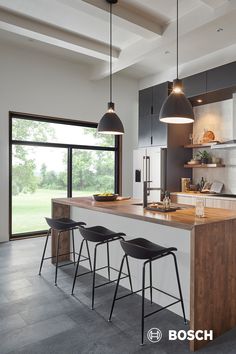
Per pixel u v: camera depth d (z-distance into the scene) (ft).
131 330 7.40
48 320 7.87
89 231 8.77
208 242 7.05
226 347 6.78
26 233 17.46
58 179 18.85
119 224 10.41
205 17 11.94
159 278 8.78
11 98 16.21
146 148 19.06
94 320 7.88
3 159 16.06
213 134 17.72
